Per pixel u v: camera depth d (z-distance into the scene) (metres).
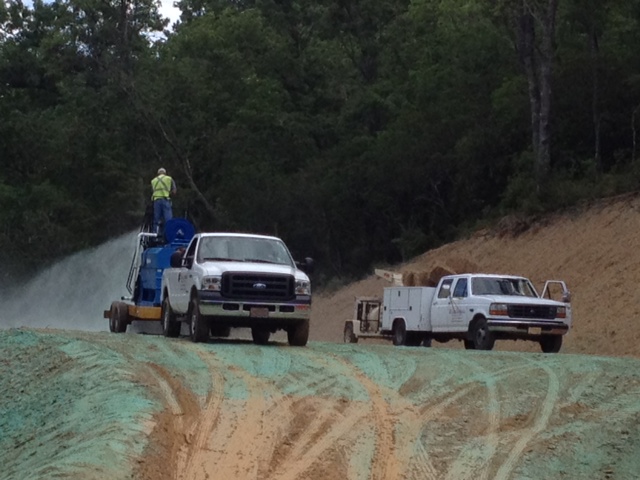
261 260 22.84
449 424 13.56
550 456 11.95
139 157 58.41
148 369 16.67
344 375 17.06
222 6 82.06
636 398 14.98
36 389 16.62
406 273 36.34
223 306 21.28
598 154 41.75
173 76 57.47
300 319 21.75
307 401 14.74
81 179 60.91
